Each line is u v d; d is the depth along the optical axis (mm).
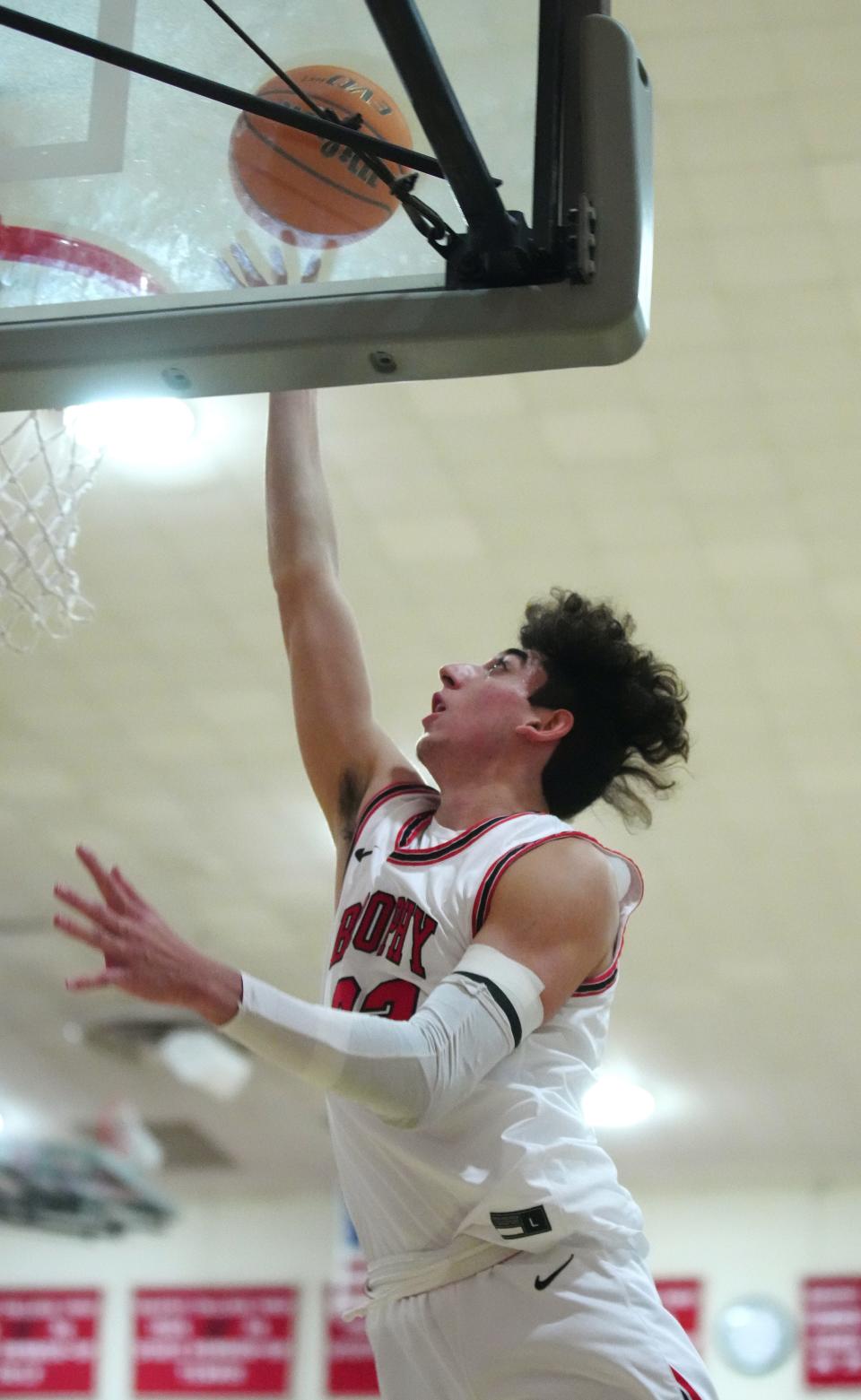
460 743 2863
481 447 7727
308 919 11773
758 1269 14570
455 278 2629
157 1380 14906
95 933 2104
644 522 8117
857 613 8594
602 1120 14055
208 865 11180
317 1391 14625
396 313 2604
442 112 2428
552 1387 2395
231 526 8266
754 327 6992
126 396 2742
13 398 2770
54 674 9383
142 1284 15312
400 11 2289
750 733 9523
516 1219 2418
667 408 7422
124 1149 14102
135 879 11352
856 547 8141
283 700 9508
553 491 7969
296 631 3172
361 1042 2201
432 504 8109
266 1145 14750
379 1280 2578
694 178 6395
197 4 2922
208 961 2148
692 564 8359
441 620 8891
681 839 10461
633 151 2623
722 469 7750
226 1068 12633
